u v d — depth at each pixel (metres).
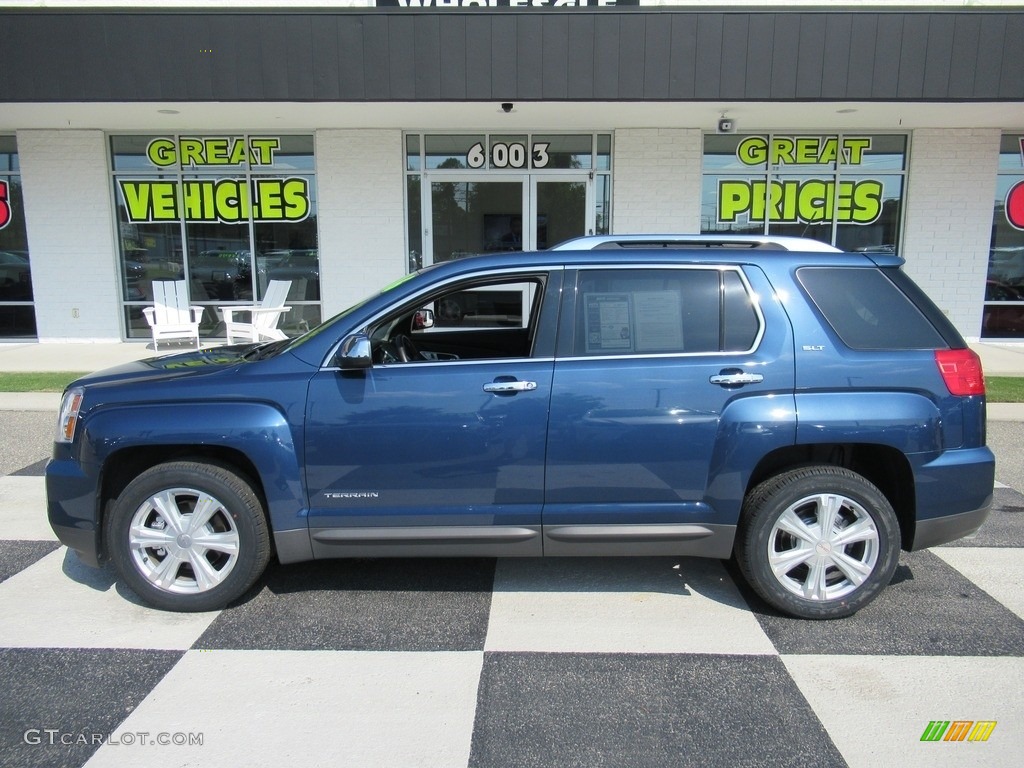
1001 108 9.92
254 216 12.05
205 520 3.68
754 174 11.85
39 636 3.51
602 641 3.49
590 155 11.75
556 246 3.89
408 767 2.64
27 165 11.76
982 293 12.00
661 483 3.63
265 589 4.03
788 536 3.68
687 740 2.78
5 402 8.24
